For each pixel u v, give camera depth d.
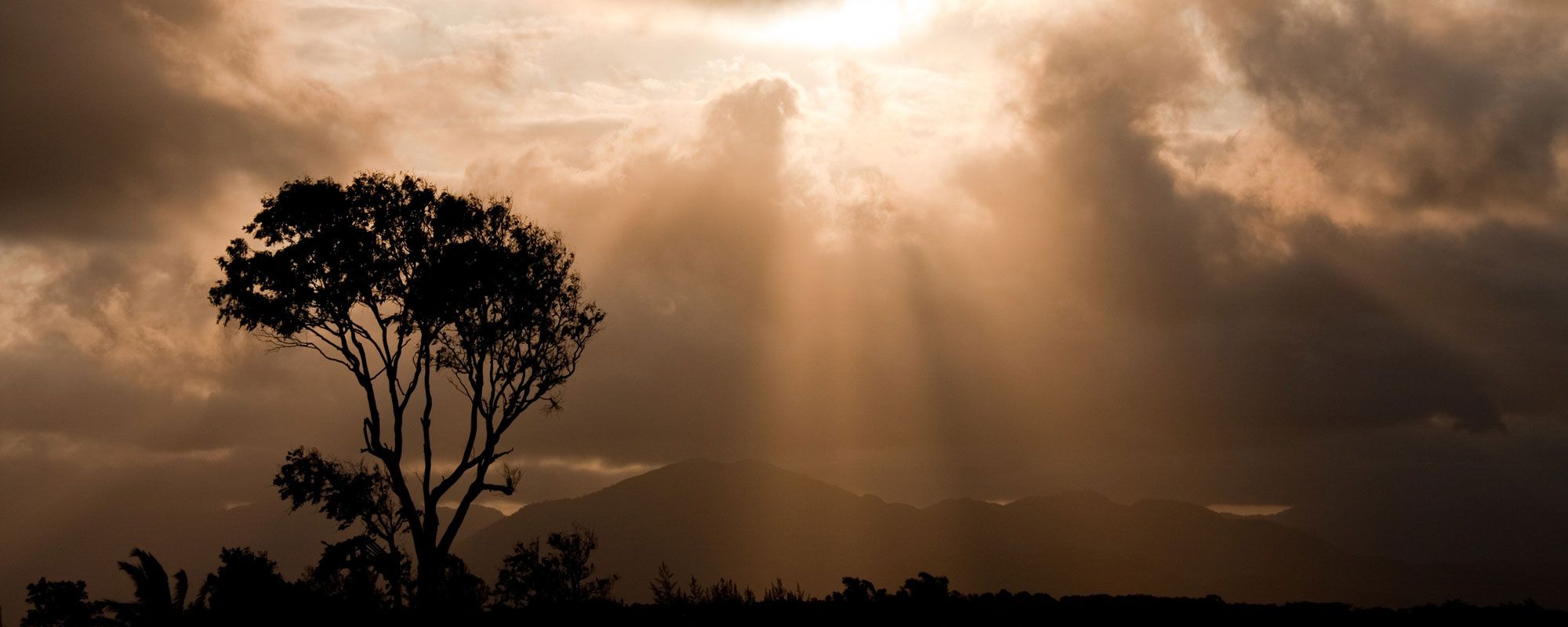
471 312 45.22
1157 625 31.00
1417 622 31.11
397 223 46.09
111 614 37.47
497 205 47.75
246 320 44.81
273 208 45.25
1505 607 33.25
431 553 41.81
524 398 45.84
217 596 36.84
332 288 44.69
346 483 42.44
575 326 47.59
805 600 37.28
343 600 39.19
